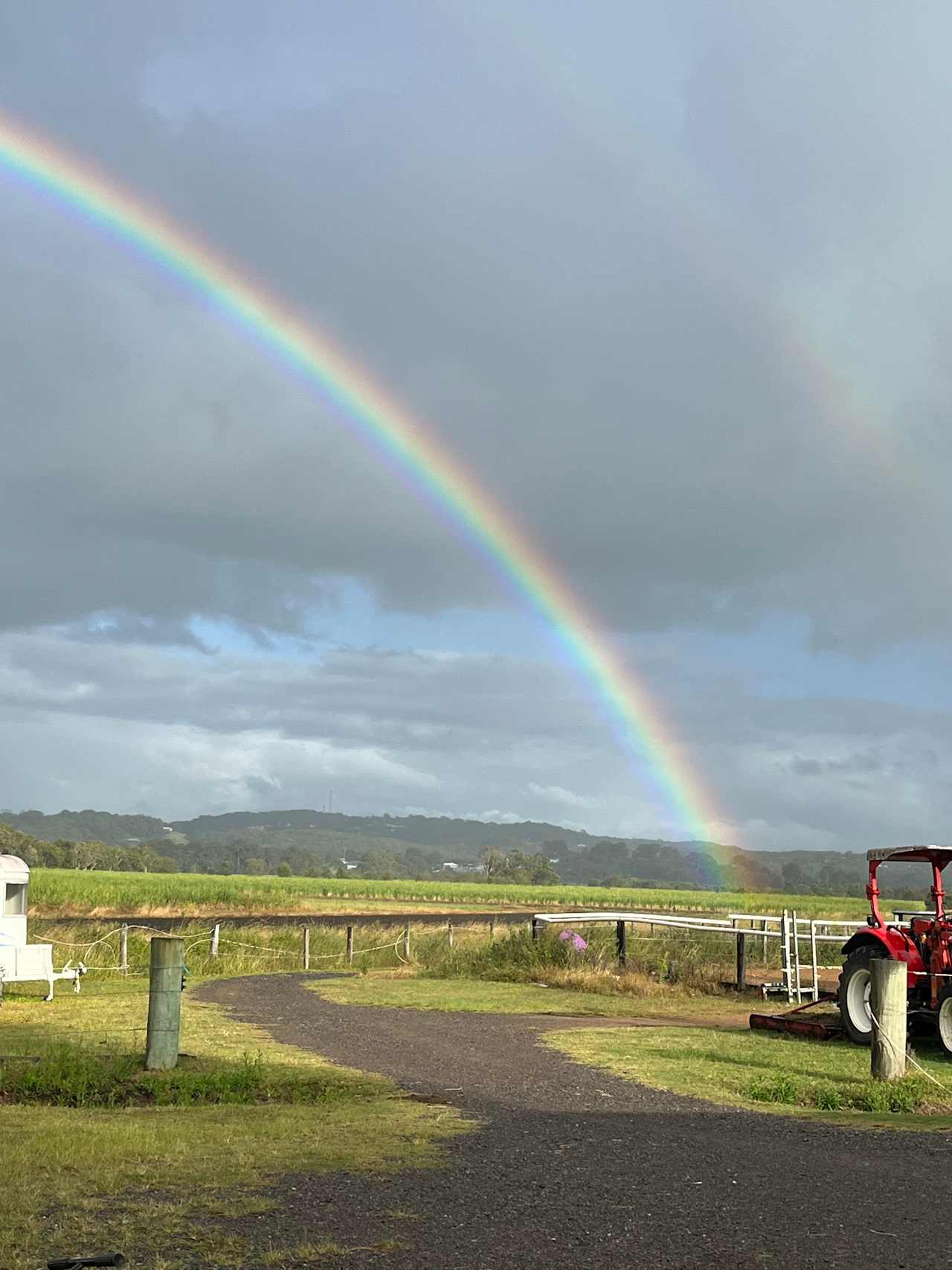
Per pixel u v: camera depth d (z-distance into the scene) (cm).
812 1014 1552
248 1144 740
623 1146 762
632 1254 517
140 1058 1123
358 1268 494
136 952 2402
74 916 4478
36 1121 818
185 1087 995
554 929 2366
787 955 1905
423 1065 1155
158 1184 632
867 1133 824
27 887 1730
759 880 19888
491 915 5503
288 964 2472
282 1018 1532
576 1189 638
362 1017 1562
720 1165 704
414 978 2209
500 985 2059
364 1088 1012
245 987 1967
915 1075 1080
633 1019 1611
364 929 3136
